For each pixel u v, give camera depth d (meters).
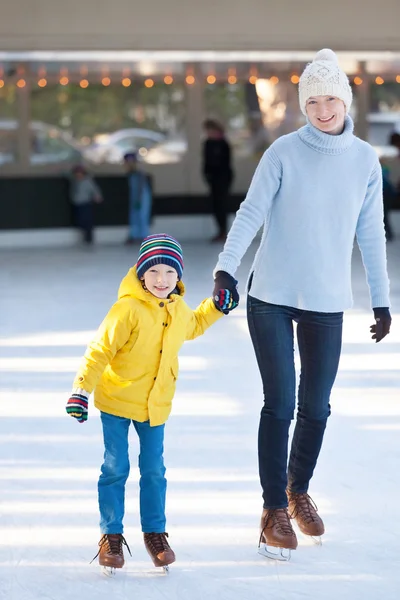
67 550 5.60
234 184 29.02
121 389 5.21
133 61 27.89
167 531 5.85
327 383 5.60
